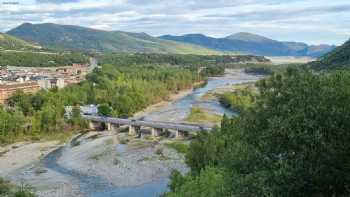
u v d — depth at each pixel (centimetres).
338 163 3978
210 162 10012
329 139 4059
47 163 15988
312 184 3969
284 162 4038
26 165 15750
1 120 19650
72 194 12375
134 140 19725
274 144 4253
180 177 9194
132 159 16038
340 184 3988
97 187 13025
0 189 12325
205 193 6956
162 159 15888
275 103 4556
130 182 13450
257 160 4381
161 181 13475
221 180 6519
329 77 4591
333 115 4094
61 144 19375
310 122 4053
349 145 4006
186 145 17575
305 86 4428
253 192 4178
